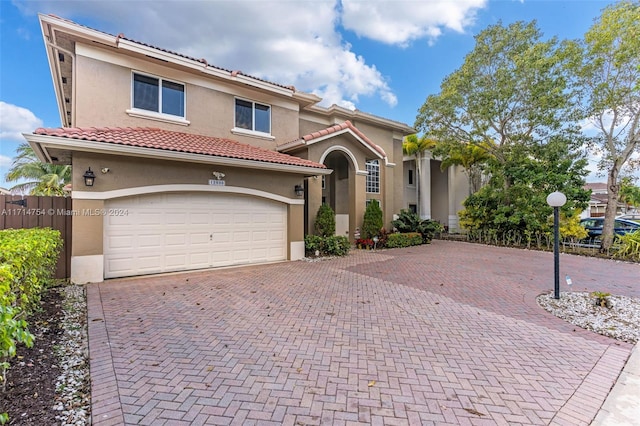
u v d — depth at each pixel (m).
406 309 6.85
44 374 3.95
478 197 21.09
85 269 8.64
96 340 5.07
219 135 13.36
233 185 11.31
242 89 14.04
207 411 3.32
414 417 3.26
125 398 3.53
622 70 14.80
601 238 16.44
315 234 15.42
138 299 7.32
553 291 8.64
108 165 8.96
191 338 5.20
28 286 4.63
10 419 3.05
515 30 17.95
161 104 11.99
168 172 9.95
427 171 25.56
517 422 3.21
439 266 12.07
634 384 3.98
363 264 12.37
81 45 10.39
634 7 14.12
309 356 4.61
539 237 18.00
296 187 13.07
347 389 3.76
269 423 3.15
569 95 16.72
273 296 7.73
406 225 19.70
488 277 10.23
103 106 10.73
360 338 5.28
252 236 12.09
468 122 20.22
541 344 5.16
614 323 6.21
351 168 17.00
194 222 10.68
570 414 3.36
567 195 16.83
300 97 15.47
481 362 4.50
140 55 11.14
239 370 4.18
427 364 4.41
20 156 23.53
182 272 10.34
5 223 8.63
